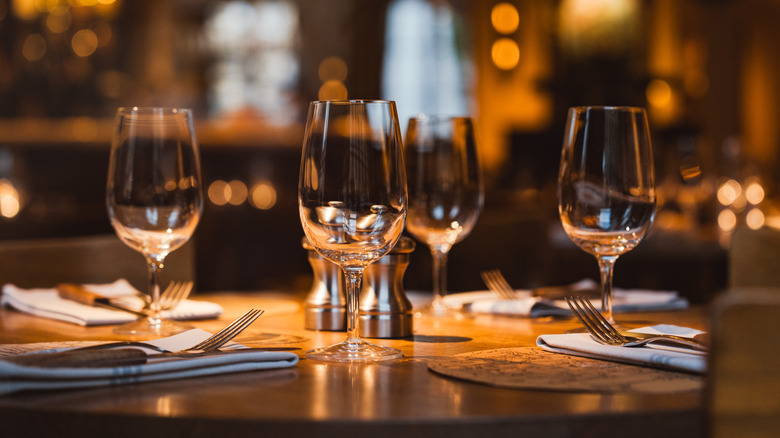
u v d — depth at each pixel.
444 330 1.22
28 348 1.01
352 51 9.47
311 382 0.84
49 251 1.80
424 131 1.42
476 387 0.81
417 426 0.68
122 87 8.83
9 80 8.27
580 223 1.11
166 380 0.84
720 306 0.66
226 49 9.34
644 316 1.36
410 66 9.45
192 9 9.23
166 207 1.21
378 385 0.83
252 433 0.69
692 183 3.51
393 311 1.15
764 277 1.49
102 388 0.81
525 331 1.21
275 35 9.41
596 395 0.77
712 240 2.96
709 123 8.57
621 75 6.73
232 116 7.96
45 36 8.30
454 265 2.43
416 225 1.42
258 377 0.87
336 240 0.96
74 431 0.73
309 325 1.22
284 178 7.57
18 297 1.47
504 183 7.46
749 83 8.48
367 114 0.96
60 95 8.42
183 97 9.21
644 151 1.11
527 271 2.32
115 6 8.50
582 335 1.03
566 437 0.70
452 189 1.42
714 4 8.52
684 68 8.62
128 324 1.25
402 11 9.43
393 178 0.96
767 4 8.34
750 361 0.66
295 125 7.95
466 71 9.38
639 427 0.70
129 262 1.90
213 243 5.07
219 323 1.31
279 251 5.20
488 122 9.28
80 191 7.30
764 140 8.41
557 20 8.95
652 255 2.95
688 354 0.90
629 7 8.71
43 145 7.17
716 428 0.66
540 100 9.05
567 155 1.13
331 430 0.69
